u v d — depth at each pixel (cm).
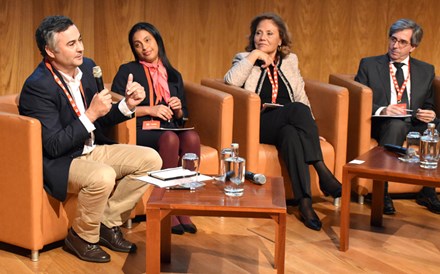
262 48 436
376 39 570
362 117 432
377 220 397
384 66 452
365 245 369
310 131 400
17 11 466
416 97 450
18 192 332
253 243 367
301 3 553
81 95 351
